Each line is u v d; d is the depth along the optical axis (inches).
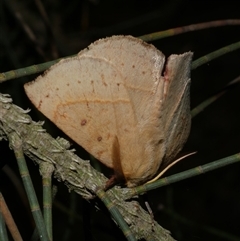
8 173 11.8
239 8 22.7
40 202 14.5
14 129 7.9
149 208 8.2
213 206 19.9
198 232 18.3
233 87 8.8
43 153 8.0
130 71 7.9
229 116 21.9
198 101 21.6
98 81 7.9
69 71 7.8
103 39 7.8
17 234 7.3
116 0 22.6
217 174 20.6
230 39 22.4
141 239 8.2
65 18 18.9
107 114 7.9
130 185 8.2
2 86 13.7
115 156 8.0
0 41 13.6
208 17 22.4
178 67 7.9
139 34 21.1
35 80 7.8
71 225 10.8
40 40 14.5
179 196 20.1
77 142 8.0
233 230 19.4
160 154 8.1
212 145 21.0
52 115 7.9
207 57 8.5
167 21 21.0
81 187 8.1
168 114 8.0
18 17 12.6
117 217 7.7
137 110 7.9
